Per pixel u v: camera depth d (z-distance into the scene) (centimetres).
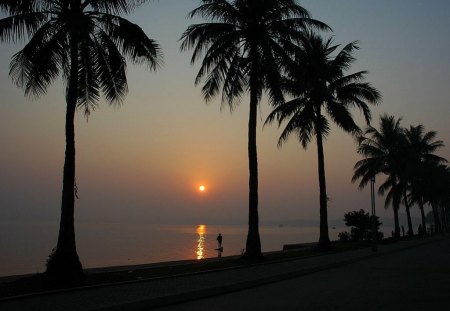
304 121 3366
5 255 3903
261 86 2389
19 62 1523
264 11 2334
